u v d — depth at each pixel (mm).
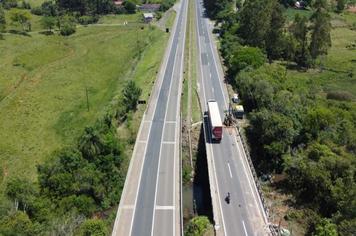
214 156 90750
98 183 80562
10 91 145750
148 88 133875
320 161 80000
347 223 64812
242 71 129500
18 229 65250
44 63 174750
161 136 104250
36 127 119000
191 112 117625
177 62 158500
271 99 104625
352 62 163750
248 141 99562
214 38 192500
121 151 91562
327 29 154125
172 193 82250
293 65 161500
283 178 87750
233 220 71688
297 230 72000
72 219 70938
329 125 93625
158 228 72750
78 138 100062
